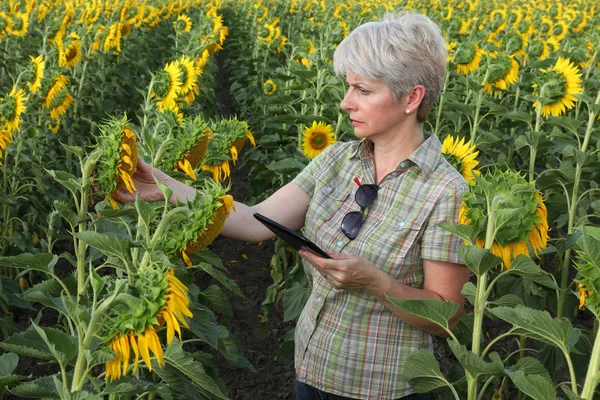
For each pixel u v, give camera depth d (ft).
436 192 7.91
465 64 21.80
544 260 20.85
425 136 8.50
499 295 14.58
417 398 8.43
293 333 13.16
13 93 14.85
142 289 5.58
